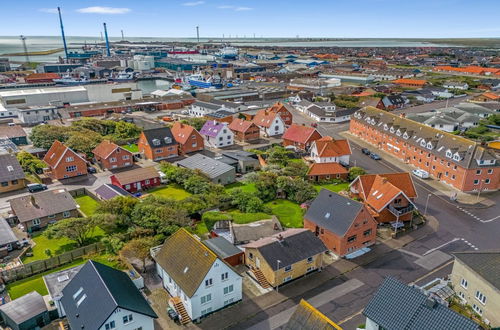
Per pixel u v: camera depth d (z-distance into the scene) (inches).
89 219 2240.4
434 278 1991.9
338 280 1990.7
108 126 4766.2
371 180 2738.7
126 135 4574.3
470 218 2657.5
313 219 2357.3
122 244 2130.9
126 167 3705.7
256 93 7185.0
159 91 7696.9
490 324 1621.6
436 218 2657.5
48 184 3260.3
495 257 1740.9
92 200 2965.1
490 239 2378.2
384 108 6141.7
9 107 5856.3
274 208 2810.0
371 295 1866.4
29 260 2138.3
